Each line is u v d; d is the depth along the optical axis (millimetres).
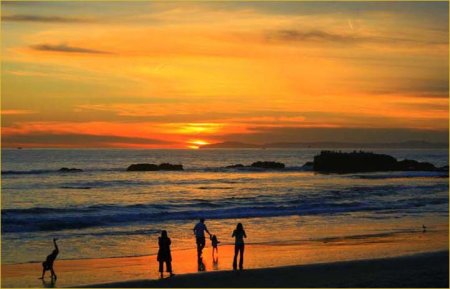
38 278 20016
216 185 73938
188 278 19156
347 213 41875
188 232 32406
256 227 34344
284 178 89938
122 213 40250
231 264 22625
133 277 20203
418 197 55375
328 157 111250
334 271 19797
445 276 18688
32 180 77000
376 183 78812
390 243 27938
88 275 20578
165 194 59875
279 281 18344
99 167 117125
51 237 30078
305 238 29812
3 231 31875
